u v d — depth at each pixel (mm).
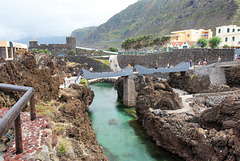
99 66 64500
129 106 37906
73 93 23906
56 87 19781
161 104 26562
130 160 19766
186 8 179625
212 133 17984
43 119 7781
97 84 64688
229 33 61750
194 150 18766
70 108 16406
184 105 27375
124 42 77188
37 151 5211
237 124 16188
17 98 11133
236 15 112375
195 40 76250
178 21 166875
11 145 5449
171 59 49188
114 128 27484
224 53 40750
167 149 22000
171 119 21938
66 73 46219
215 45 60062
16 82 13477
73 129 12992
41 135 6363
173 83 43688
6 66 12586
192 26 145500
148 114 26156
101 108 36688
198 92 37406
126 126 28328
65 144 10086
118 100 43094
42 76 17062
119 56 71188
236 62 38125
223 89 35969
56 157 8688
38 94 15641
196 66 40531
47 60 21438
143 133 26125
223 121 19062
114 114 33375
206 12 144125
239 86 37312
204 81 38188
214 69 39594
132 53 67562
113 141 23656
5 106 10102
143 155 20859
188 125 20922
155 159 20203
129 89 37531
